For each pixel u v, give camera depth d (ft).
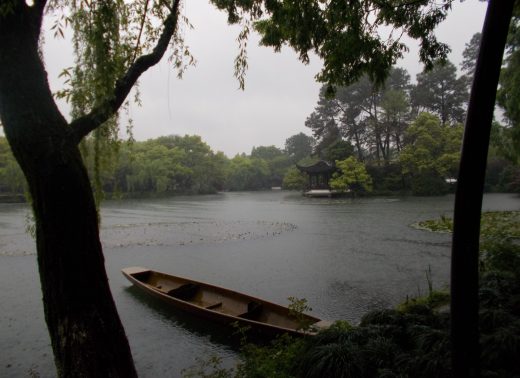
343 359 13.48
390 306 28.76
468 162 9.34
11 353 23.15
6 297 33.35
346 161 148.36
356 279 36.24
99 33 12.48
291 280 36.73
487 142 9.25
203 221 86.69
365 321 18.01
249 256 48.19
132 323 26.63
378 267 40.37
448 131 146.10
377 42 18.17
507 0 8.75
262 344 21.66
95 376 11.14
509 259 24.63
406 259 43.52
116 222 85.71
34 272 41.98
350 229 67.62
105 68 12.44
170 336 24.52
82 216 11.21
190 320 26.63
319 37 18.45
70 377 11.15
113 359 11.59
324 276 37.63
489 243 27.94
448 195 145.38
